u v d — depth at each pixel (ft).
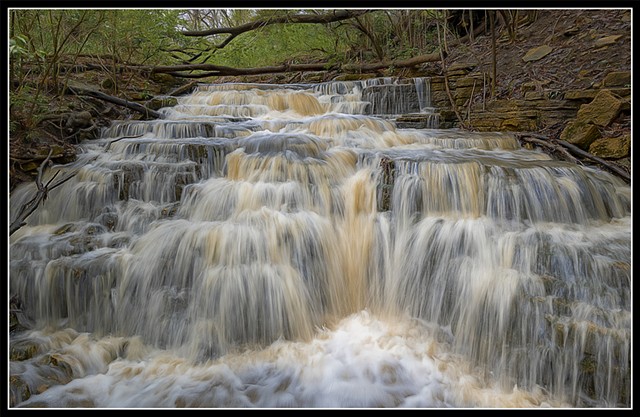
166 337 13.03
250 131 22.00
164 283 13.55
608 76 20.40
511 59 27.91
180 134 21.03
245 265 13.46
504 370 11.81
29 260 13.92
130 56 30.12
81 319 13.51
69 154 18.66
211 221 15.10
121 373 11.94
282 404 10.73
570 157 19.03
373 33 36.35
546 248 12.59
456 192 15.21
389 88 28.04
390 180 15.69
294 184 15.98
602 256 12.21
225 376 11.77
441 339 13.14
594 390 10.57
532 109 22.70
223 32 34.27
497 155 18.93
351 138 21.38
